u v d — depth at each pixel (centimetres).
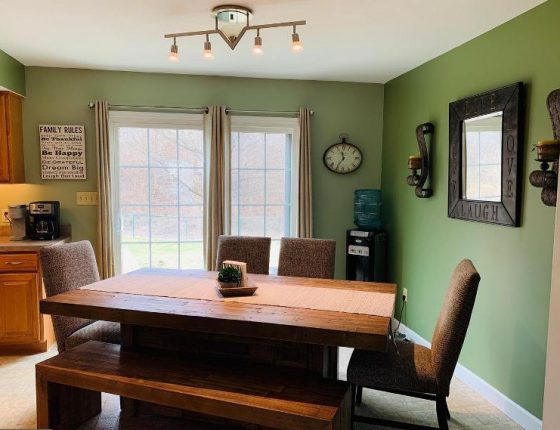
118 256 431
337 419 191
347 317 212
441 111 350
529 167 255
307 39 317
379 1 249
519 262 264
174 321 214
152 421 257
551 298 170
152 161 432
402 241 420
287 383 213
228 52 352
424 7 258
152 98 422
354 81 450
